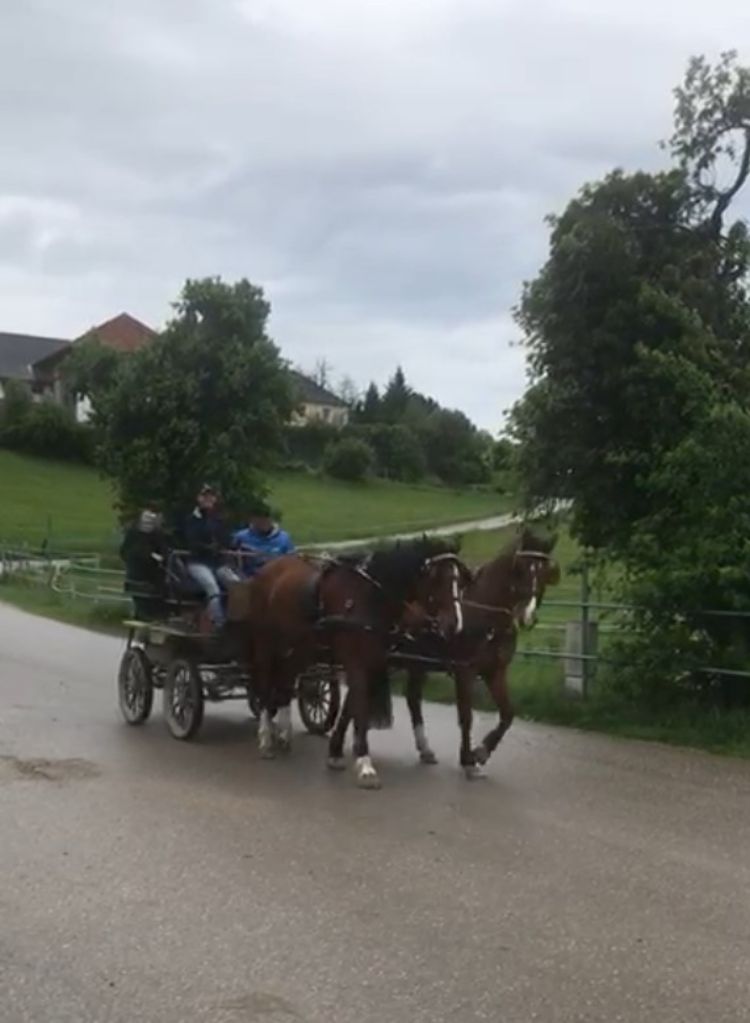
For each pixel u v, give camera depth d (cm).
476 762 1043
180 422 2683
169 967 582
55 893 692
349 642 1030
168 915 655
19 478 7294
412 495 8488
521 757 1135
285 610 1088
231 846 795
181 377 2706
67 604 2989
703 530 1305
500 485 1552
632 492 1452
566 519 1518
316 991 554
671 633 1337
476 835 832
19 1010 532
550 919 655
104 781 991
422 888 707
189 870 739
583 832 843
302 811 898
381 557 1038
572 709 1372
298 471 8712
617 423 1458
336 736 1061
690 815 899
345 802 930
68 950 604
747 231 1502
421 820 874
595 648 1450
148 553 1287
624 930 639
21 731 1220
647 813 905
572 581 2662
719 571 1274
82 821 855
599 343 1425
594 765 1096
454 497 8625
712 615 1312
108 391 2812
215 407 2722
